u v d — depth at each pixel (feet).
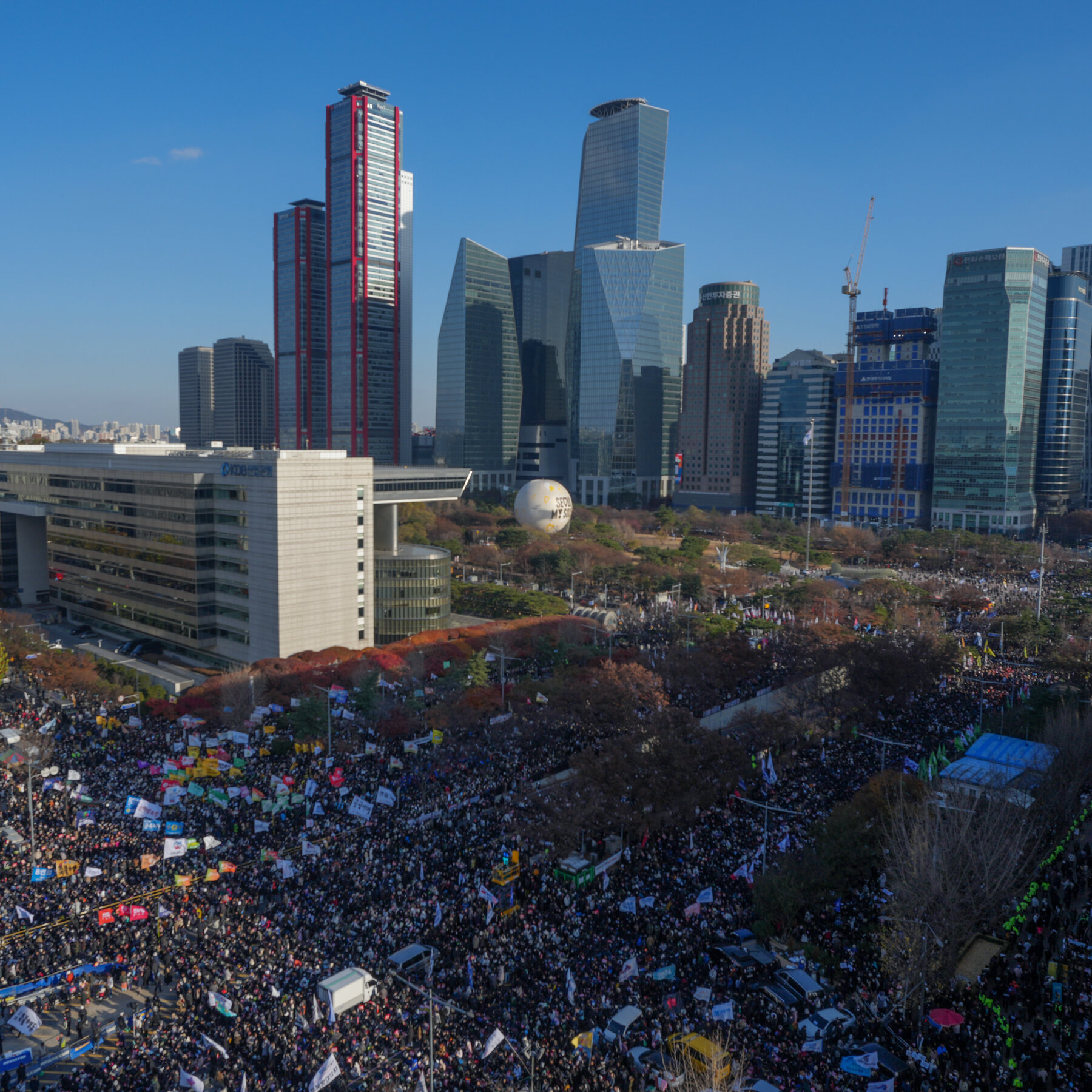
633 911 258.78
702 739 352.90
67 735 411.75
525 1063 188.55
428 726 422.00
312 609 573.33
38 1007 222.48
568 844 295.07
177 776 349.00
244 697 449.89
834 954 242.99
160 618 646.33
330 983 211.82
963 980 234.79
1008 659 614.75
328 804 334.44
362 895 266.77
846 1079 185.47
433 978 226.38
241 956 235.20
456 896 268.41
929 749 418.31
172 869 281.33
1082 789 364.58
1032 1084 186.60
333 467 576.20
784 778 377.91
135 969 234.17
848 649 497.87
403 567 647.15
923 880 239.09
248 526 572.51
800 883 258.78
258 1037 200.13
